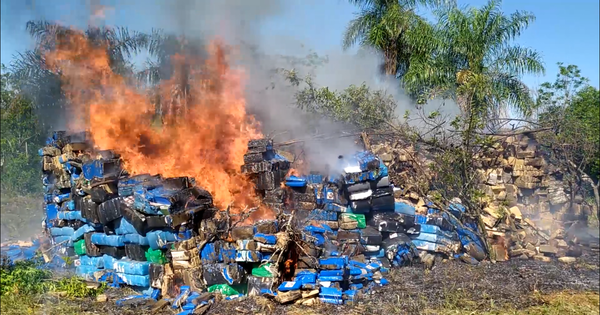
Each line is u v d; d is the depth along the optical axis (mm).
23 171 15992
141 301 6336
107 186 7117
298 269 6594
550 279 7281
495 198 9203
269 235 6355
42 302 6566
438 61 11523
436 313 5922
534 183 9820
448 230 8281
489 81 10547
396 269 7711
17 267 7484
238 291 6457
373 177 7652
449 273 7492
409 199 8617
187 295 6199
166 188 6840
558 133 10492
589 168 10812
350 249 7344
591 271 7738
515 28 11023
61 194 8594
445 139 9141
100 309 6266
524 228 9031
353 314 5852
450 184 8516
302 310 5961
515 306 6199
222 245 6508
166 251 6688
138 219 6645
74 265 7988
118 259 7156
